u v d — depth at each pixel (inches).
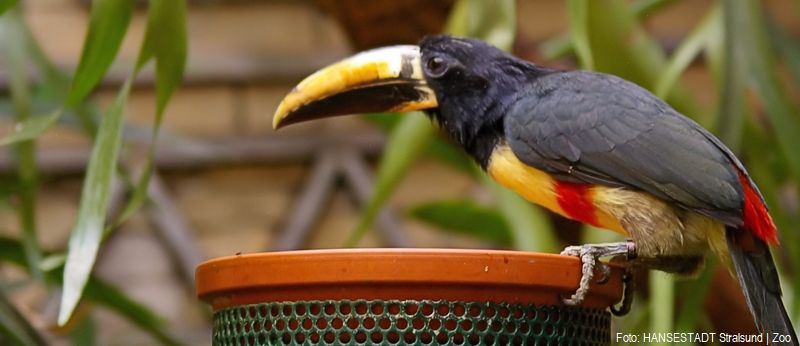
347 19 139.9
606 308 125.7
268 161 154.4
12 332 134.7
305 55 154.8
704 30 136.8
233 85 154.9
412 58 129.3
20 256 137.7
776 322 125.9
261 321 123.0
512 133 128.5
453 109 129.4
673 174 126.3
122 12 129.3
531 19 155.6
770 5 155.2
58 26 154.4
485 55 129.4
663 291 131.8
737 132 135.4
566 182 127.9
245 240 154.2
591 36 134.3
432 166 155.3
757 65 135.9
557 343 123.3
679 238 126.6
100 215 127.0
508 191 138.6
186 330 152.3
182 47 129.4
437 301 122.1
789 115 135.9
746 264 126.3
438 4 138.8
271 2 155.3
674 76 135.1
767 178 136.5
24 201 136.3
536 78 129.5
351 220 154.0
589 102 127.9
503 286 122.2
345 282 121.9
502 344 122.6
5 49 138.2
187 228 153.6
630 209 126.9
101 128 127.7
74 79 129.2
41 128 128.9
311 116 128.9
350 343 122.2
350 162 154.0
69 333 139.5
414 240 154.6
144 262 153.2
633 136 127.1
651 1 137.9
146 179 129.3
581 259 123.5
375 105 129.1
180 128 154.4
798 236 135.9
